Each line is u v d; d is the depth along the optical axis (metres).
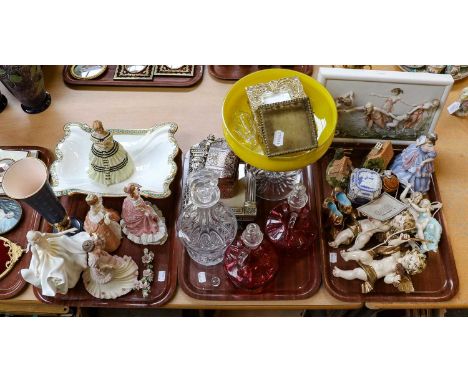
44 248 0.90
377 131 1.14
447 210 1.09
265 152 0.90
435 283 1.02
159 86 1.29
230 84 1.30
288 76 1.00
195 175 0.98
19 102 1.27
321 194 1.11
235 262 0.99
